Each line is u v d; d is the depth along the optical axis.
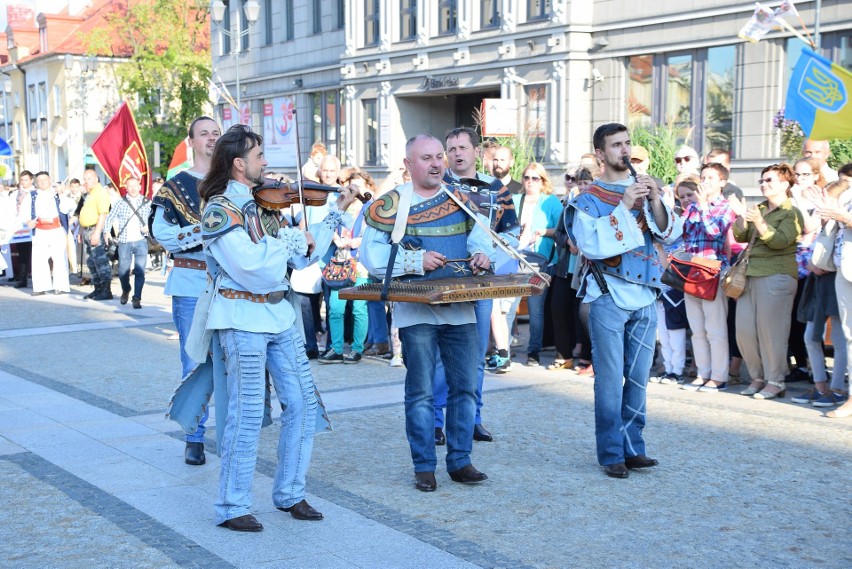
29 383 8.84
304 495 5.16
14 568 4.46
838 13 14.51
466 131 6.36
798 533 4.84
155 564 4.50
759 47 15.66
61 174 46.12
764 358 7.88
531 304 9.48
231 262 4.73
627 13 17.67
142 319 13.24
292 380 5.02
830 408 7.47
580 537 4.80
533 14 19.45
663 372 8.90
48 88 46.94
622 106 18.09
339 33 25.73
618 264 5.75
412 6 22.64
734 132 16.23
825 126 8.06
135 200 14.45
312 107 27.61
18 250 17.78
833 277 7.44
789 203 7.74
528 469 5.95
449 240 5.56
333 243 9.54
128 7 42.34
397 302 5.61
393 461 6.16
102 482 5.76
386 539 4.78
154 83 40.16
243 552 4.62
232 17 30.75
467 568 4.41
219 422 5.07
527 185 9.33
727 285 7.86
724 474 5.79
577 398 7.92
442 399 6.68
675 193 8.79
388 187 10.45
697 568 4.41
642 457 5.91
